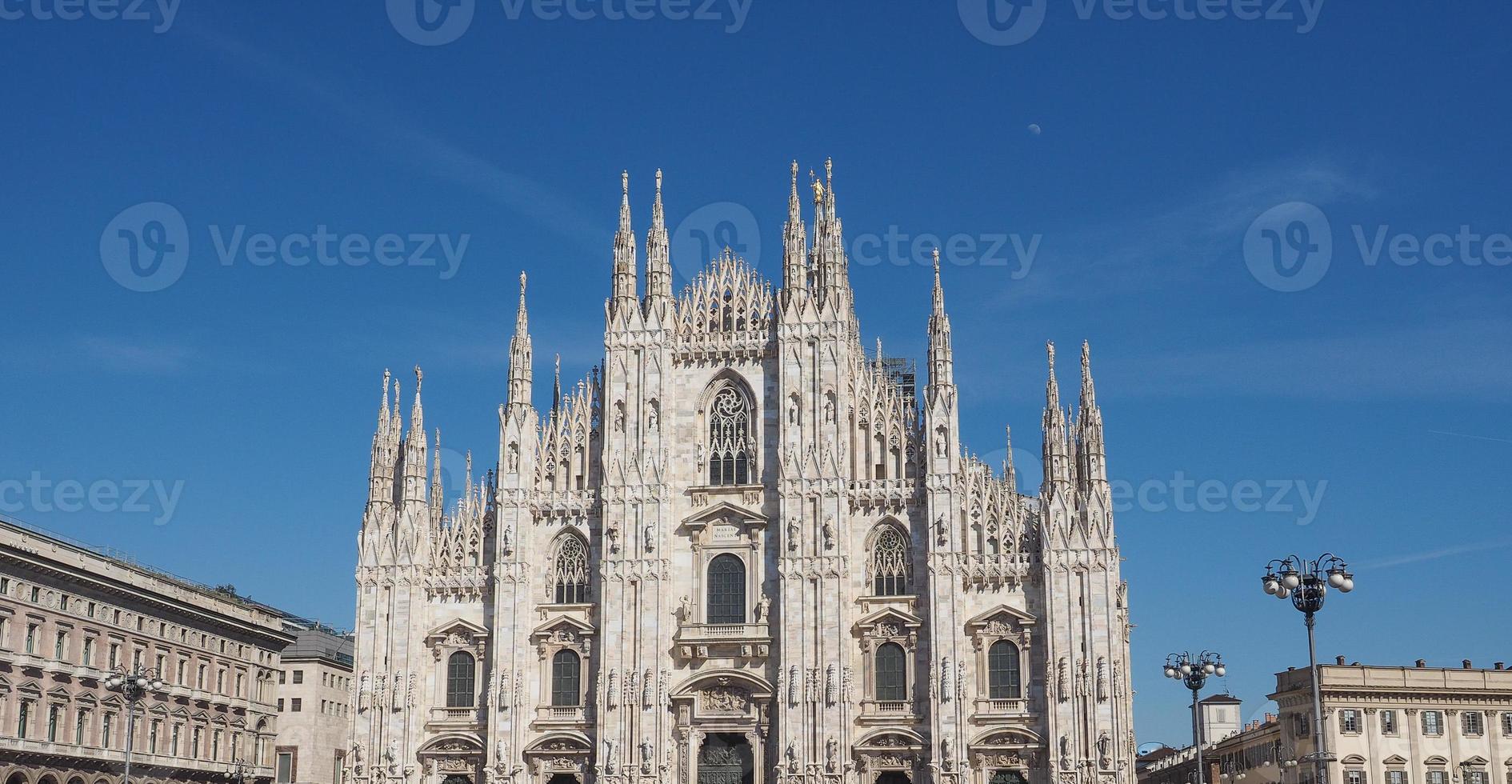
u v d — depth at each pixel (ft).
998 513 365.40
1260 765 483.92
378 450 388.37
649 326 384.88
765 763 359.66
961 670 355.36
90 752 399.44
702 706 365.20
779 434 373.61
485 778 365.40
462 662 377.71
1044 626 355.56
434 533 384.88
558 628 372.99
